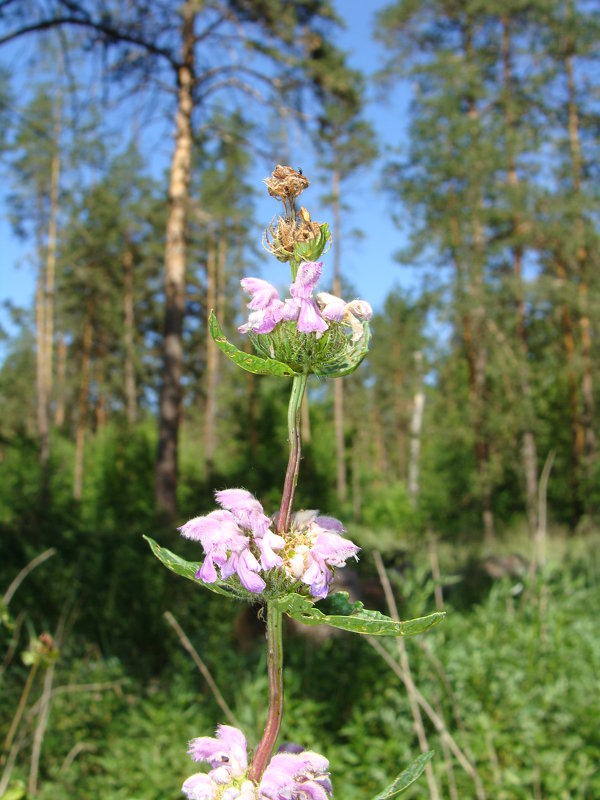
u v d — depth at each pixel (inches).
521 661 182.9
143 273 1336.1
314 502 709.9
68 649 231.0
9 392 1573.6
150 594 268.5
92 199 1080.8
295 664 187.3
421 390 1142.3
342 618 49.7
